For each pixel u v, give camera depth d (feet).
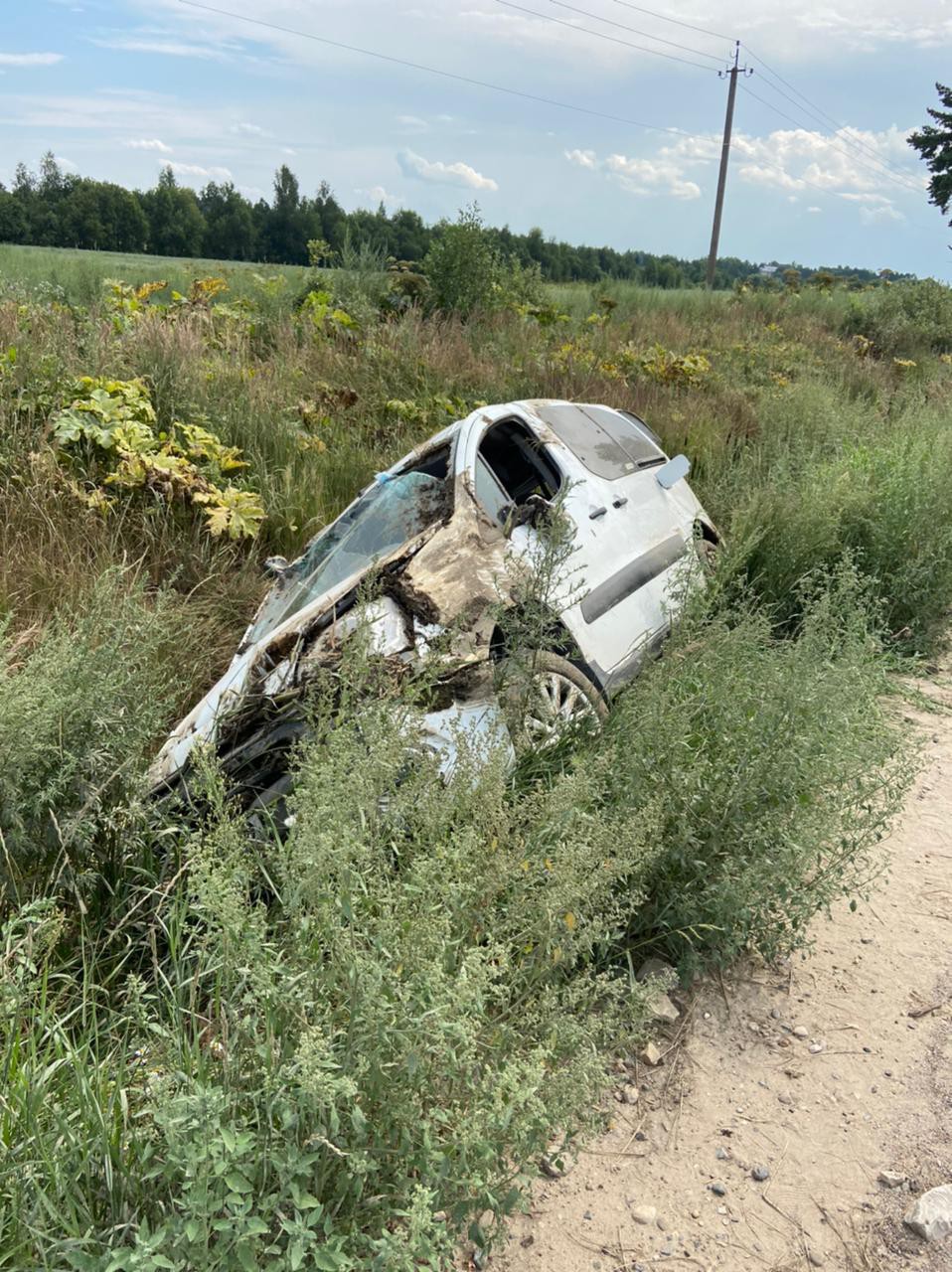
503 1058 7.30
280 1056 6.75
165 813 11.29
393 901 7.33
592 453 17.63
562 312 54.39
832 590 20.34
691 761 11.16
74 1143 6.86
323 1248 5.64
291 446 25.35
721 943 10.39
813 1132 8.75
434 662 10.82
